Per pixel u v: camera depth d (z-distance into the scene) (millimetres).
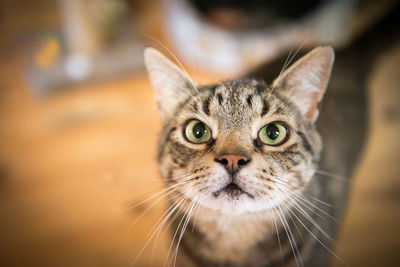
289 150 236
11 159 436
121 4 523
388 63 387
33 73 511
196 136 241
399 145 416
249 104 240
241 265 273
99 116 485
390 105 404
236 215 246
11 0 606
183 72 254
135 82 527
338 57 354
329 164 283
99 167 424
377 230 367
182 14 502
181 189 244
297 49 336
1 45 552
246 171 227
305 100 252
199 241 268
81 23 500
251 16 483
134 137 456
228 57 484
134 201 388
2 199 399
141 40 539
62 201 397
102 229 374
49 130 469
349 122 324
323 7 487
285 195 239
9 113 487
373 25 403
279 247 263
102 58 521
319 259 275
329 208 279
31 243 368
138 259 349
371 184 398
